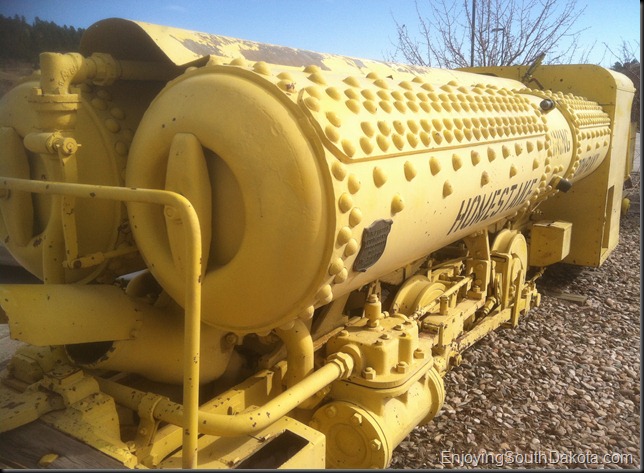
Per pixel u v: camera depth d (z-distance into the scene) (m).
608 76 6.12
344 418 2.66
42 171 2.58
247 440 2.27
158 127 2.23
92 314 2.30
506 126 3.60
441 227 3.03
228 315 2.31
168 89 2.30
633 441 3.55
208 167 2.22
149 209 2.37
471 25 12.87
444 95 3.19
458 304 4.06
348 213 2.16
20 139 2.58
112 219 2.53
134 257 2.69
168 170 2.17
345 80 2.64
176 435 2.35
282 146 2.05
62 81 2.23
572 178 5.26
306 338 2.57
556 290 6.50
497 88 4.23
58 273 2.47
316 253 2.13
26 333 2.12
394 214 2.47
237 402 2.47
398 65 4.09
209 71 2.23
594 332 5.35
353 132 2.25
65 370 2.31
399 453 3.32
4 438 2.07
